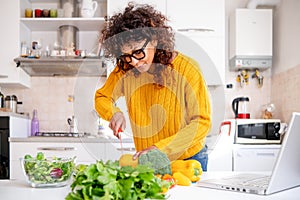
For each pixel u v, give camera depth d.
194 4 3.24
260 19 3.43
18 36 3.20
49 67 3.30
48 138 2.89
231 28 3.59
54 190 1.06
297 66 3.09
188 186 1.10
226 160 2.99
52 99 3.56
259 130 3.08
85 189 0.72
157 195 0.79
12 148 2.88
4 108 3.17
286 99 3.32
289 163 1.02
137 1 3.21
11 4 3.21
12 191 1.04
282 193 1.00
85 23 3.35
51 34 3.60
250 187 1.01
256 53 3.42
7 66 3.19
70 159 1.16
